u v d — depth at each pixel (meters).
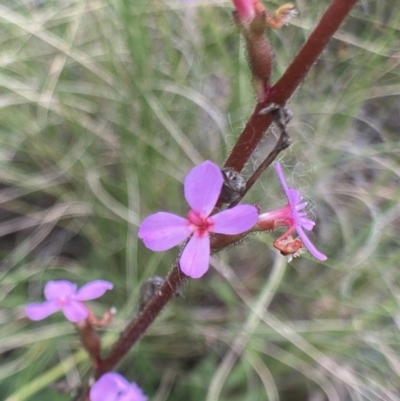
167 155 0.17
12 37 0.19
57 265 0.17
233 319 0.16
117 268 0.17
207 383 0.14
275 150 0.06
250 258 0.17
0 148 0.18
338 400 0.14
